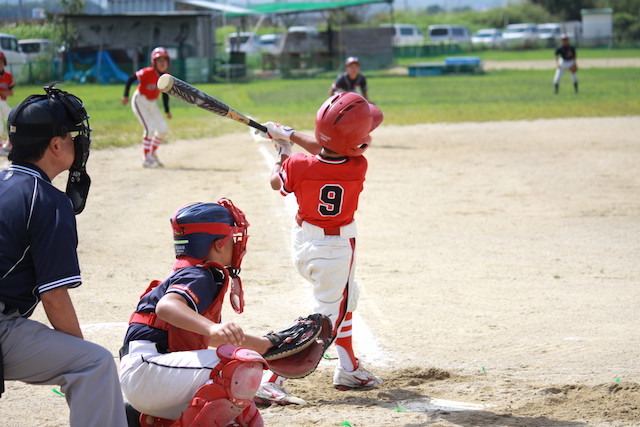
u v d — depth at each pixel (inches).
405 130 2770.7
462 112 3292.3
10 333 406.3
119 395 427.2
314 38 6540.4
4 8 5044.3
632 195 1578.5
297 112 3262.8
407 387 639.1
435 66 5999.0
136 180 1729.8
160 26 5349.4
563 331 789.9
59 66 5123.0
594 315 845.2
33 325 412.8
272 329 782.5
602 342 753.0
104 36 5290.4
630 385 619.8
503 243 1203.2
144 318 459.8
